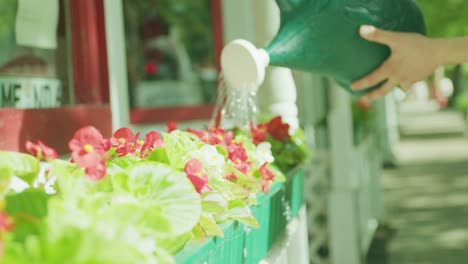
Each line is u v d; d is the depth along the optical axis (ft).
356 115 21.16
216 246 3.98
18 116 5.50
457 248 20.74
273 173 5.98
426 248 21.01
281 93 9.56
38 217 2.94
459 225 24.40
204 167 4.70
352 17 5.92
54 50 6.75
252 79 5.63
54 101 6.63
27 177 3.28
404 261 19.48
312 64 6.21
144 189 3.39
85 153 3.33
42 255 2.47
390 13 6.12
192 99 12.93
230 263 4.47
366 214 21.53
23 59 6.25
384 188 36.09
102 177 3.32
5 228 2.48
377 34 5.96
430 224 24.94
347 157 16.81
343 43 6.05
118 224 2.88
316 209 17.01
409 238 22.61
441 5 48.78
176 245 3.50
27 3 6.35
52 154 3.31
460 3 48.16
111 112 7.53
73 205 2.86
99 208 3.11
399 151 58.08
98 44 7.47
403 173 42.55
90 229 2.59
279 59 6.01
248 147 6.29
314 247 17.03
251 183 5.29
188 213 3.38
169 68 12.71
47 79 6.56
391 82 6.41
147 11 12.55
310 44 6.02
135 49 12.33
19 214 2.60
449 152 54.29
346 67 6.32
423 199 31.45
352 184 16.83
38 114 5.80
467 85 122.31
